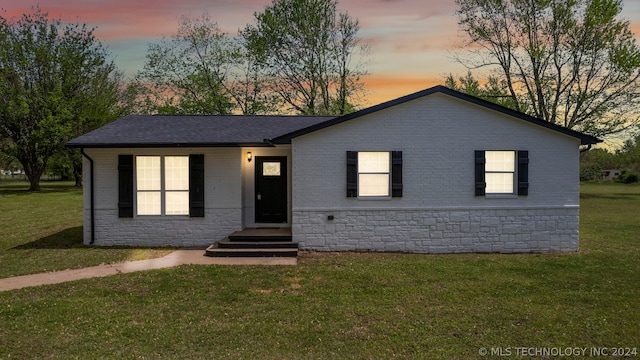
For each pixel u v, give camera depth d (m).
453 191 11.23
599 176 55.81
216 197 11.99
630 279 8.51
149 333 5.66
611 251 11.40
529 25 26.11
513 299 7.20
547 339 5.60
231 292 7.48
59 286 7.80
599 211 21.75
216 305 6.80
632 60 24.27
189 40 33.34
